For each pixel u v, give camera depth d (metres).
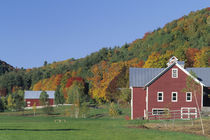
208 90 55.38
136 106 55.16
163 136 29.30
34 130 34.69
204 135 30.70
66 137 28.53
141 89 55.41
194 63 101.94
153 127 37.62
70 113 86.12
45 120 68.62
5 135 28.72
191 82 37.59
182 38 177.25
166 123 41.56
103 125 42.16
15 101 115.94
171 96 52.25
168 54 104.06
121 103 102.12
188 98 52.16
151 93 52.41
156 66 89.44
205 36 166.62
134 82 55.50
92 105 116.19
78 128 37.97
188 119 49.66
